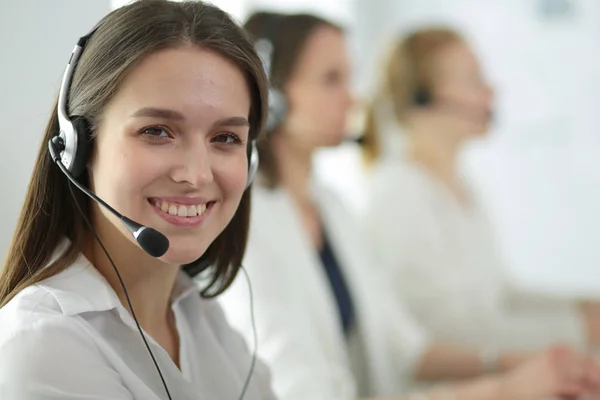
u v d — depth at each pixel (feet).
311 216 5.76
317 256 5.69
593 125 8.41
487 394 4.91
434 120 7.23
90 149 2.70
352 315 5.74
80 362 2.56
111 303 2.79
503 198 8.50
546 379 4.87
